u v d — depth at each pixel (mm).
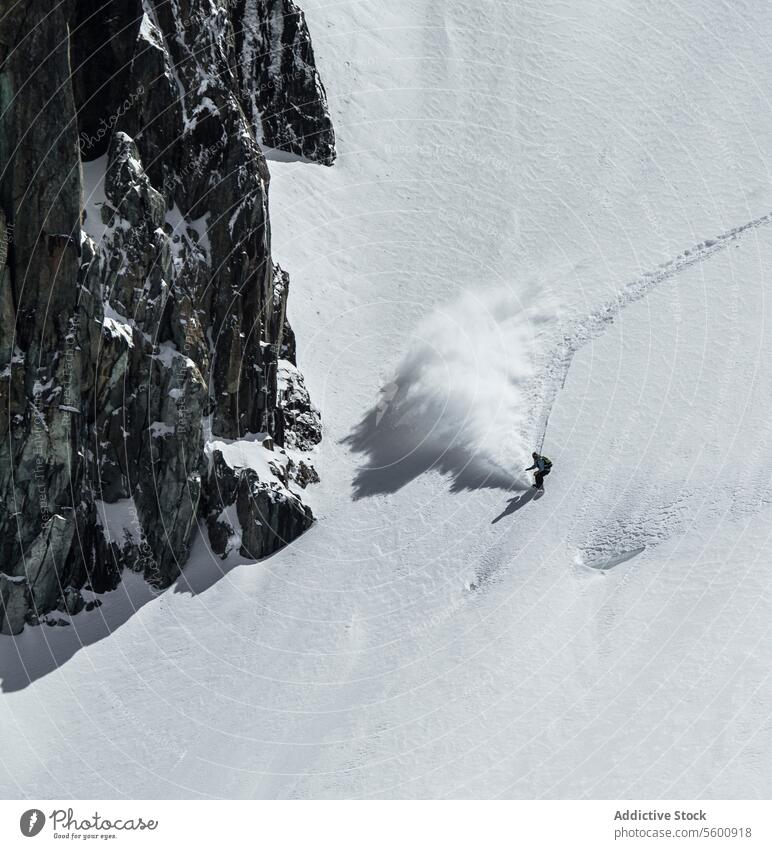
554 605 53250
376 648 56250
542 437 65062
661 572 52062
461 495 64125
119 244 60344
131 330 61062
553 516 58906
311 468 69312
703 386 63719
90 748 54219
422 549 61469
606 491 58875
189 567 63000
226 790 50344
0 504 58312
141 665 58250
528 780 43844
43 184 56688
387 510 65312
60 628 59250
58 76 55906
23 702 56125
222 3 69438
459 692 50438
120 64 61750
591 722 45594
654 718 44438
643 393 65125
